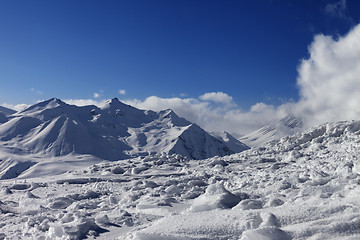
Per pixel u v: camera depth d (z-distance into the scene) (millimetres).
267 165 23500
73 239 7676
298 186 12016
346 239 5457
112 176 22234
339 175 12750
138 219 9086
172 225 7082
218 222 6875
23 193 16578
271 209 7324
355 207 6496
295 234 5898
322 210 6645
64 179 20500
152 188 15336
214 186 9945
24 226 9227
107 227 8484
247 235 6016
